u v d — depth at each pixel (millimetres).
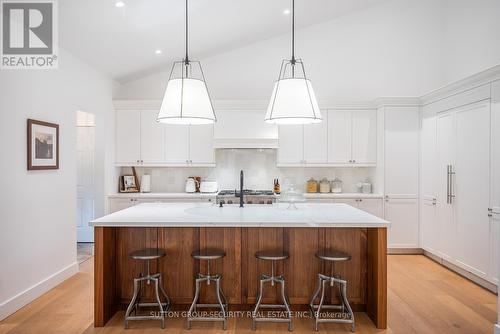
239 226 2953
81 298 3633
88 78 4855
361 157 5680
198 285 3107
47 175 3850
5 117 3199
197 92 2928
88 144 5992
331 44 5941
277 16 5078
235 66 5969
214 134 5594
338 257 2979
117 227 3340
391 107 5367
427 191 5160
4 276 3184
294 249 3344
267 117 2910
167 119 3150
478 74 3832
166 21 4203
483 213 3865
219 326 3047
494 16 4691
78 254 5309
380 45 5918
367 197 5422
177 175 6043
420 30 5879
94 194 5816
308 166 5703
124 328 3000
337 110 5680
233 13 4516
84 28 3840
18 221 3373
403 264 4871
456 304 3496
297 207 3895
